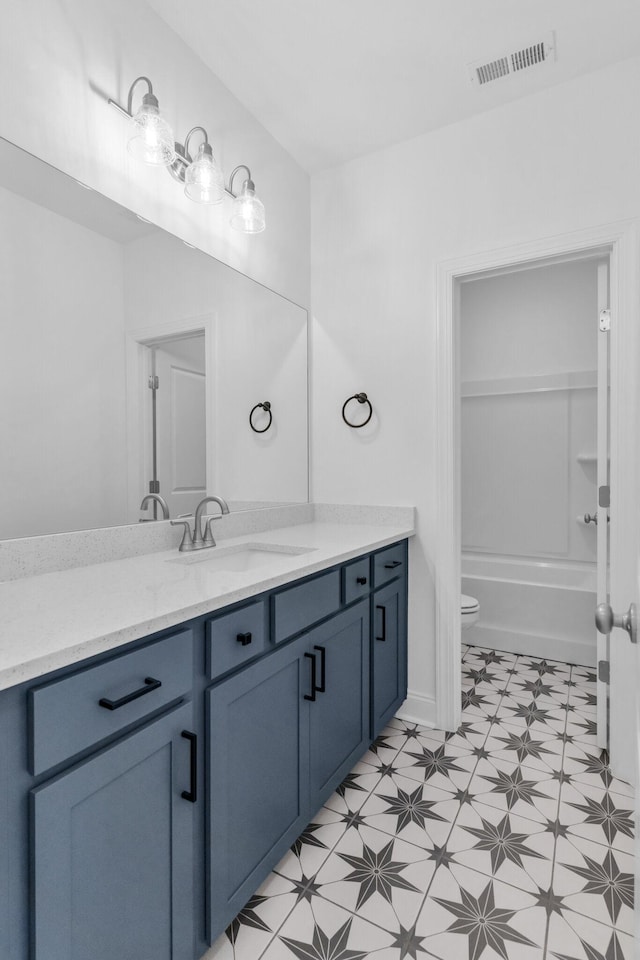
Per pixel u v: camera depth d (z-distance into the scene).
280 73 1.93
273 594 1.35
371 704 1.95
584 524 3.26
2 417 1.28
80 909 0.83
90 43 1.45
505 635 3.13
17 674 0.73
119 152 1.55
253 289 2.17
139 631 0.93
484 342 3.65
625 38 1.78
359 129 2.24
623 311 1.88
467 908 1.30
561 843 1.52
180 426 1.81
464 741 2.11
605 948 1.18
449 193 2.22
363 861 1.46
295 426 2.45
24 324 1.32
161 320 1.73
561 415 3.34
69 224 1.42
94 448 1.51
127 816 0.91
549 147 2.02
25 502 1.33
